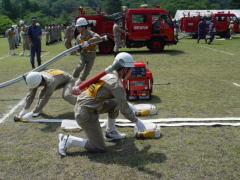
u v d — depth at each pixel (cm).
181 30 3167
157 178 363
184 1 10981
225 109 631
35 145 466
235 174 371
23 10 9988
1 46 2517
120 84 401
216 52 1691
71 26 1722
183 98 718
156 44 1778
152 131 478
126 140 477
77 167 394
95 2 13850
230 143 458
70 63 1367
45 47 2262
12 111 644
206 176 367
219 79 943
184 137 483
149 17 1741
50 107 666
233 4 8994
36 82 529
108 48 1756
